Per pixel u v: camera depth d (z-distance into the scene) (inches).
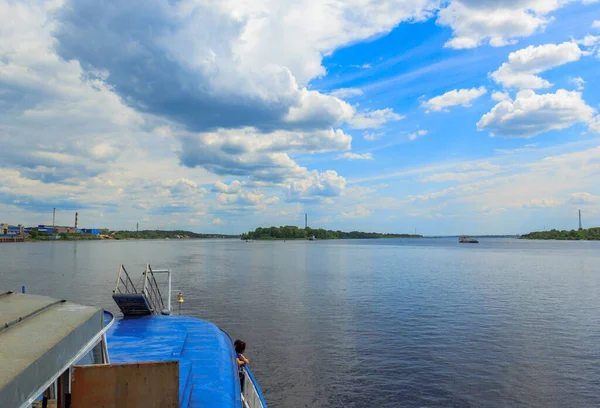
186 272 3257.9
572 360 1030.4
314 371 956.6
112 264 4079.7
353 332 1288.1
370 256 5812.0
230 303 1788.9
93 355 330.6
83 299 1908.2
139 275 2987.2
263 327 1352.1
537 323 1407.5
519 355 1067.3
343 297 1959.9
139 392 290.5
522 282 2593.5
